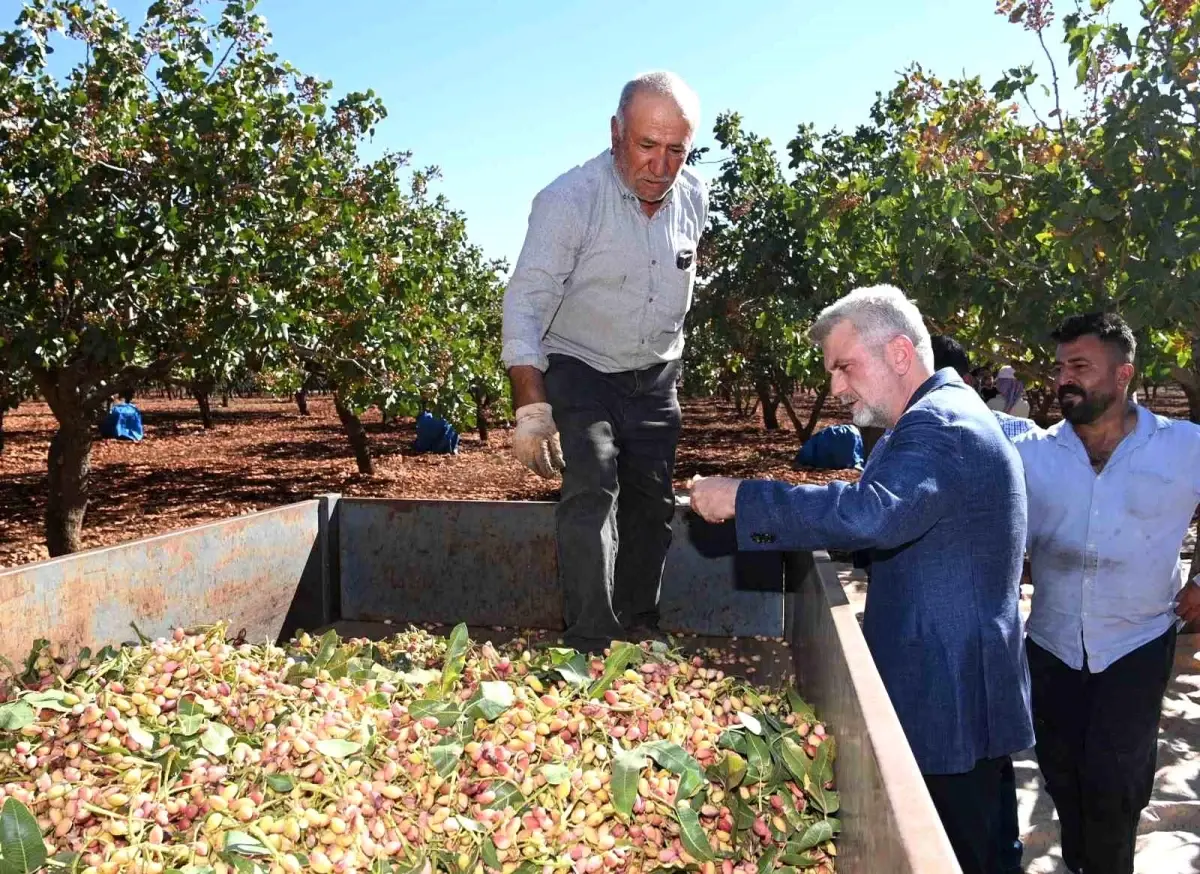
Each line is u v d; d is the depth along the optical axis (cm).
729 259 1558
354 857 175
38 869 161
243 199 765
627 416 324
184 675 230
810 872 196
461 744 210
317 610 360
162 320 818
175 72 774
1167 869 339
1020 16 596
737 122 1577
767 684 312
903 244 631
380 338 1029
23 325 737
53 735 204
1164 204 503
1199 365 632
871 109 1444
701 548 354
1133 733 305
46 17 742
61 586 248
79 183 712
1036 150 652
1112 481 306
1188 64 524
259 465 1930
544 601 357
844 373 249
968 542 230
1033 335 609
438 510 363
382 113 920
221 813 181
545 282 304
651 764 210
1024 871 350
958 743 228
